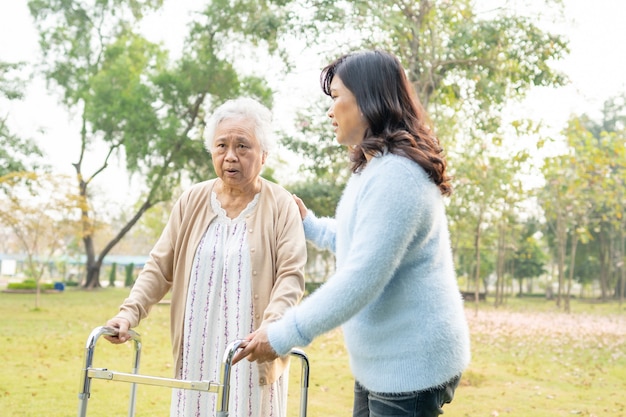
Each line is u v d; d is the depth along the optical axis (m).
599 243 36.56
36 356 7.93
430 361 1.79
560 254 24.25
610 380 7.42
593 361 9.07
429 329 1.79
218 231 2.49
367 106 1.89
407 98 1.93
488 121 13.27
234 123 2.41
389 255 1.72
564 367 8.36
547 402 5.97
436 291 1.82
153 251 2.55
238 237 2.47
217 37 24.44
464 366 1.85
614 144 11.53
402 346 1.81
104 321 13.36
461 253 34.44
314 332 1.75
